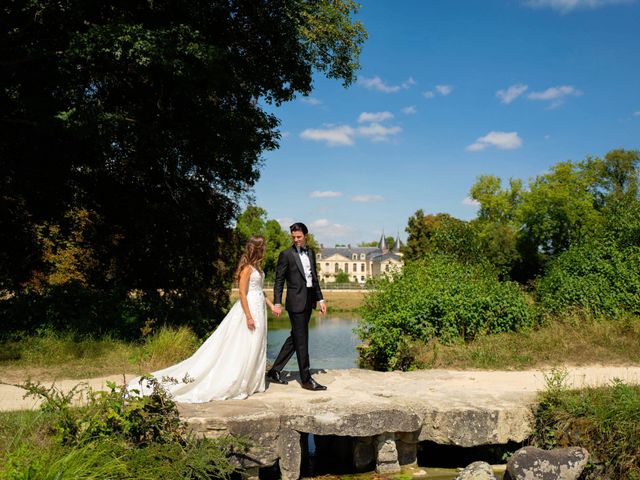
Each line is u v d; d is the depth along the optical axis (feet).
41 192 45.19
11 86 39.81
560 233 174.60
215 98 41.98
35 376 24.53
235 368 19.57
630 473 16.65
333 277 402.52
